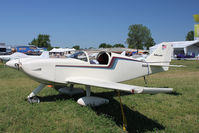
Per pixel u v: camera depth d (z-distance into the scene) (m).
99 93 5.93
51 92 5.86
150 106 4.56
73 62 4.74
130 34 66.25
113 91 6.21
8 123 3.31
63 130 3.10
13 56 15.12
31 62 4.35
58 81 4.61
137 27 65.12
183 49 33.59
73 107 4.33
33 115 3.74
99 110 4.26
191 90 6.25
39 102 4.71
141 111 4.20
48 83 4.68
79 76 4.81
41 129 3.12
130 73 5.53
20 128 3.13
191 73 11.62
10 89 6.21
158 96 5.50
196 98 5.26
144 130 3.22
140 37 65.19
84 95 5.57
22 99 4.91
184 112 4.14
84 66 4.84
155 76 10.21
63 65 4.62
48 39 93.62
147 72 5.92
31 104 4.50
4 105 4.33
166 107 4.45
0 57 14.97
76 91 5.60
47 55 13.09
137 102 4.90
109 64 5.09
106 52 5.27
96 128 3.25
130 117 3.82
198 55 34.91
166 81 8.21
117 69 5.25
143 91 2.62
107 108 4.42
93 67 4.93
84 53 4.98
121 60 5.29
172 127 3.37
